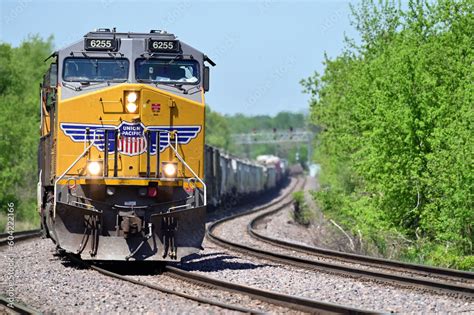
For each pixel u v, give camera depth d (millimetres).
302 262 58344
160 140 52469
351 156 84750
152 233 50969
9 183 127438
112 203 51469
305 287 44562
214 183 133875
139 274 50750
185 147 52938
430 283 44625
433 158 70125
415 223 80062
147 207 51531
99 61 52938
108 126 52000
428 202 76312
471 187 65062
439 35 81938
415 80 75250
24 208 128875
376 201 79750
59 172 51625
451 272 51750
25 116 140250
